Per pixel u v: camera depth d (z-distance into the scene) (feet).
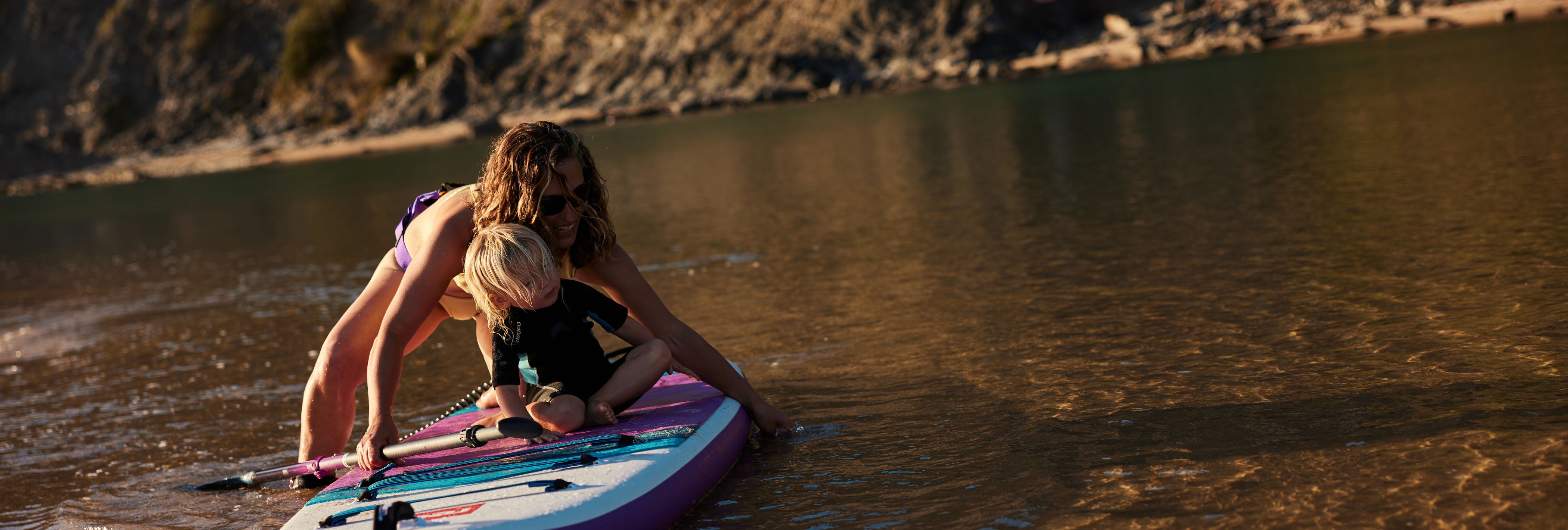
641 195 49.39
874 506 11.46
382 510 10.12
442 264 13.15
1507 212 22.09
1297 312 17.13
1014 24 132.46
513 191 12.87
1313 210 25.38
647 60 145.28
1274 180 30.60
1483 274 17.79
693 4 148.05
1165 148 42.22
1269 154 36.24
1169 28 121.80
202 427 17.81
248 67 181.88
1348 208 24.99
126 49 185.47
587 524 10.41
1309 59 83.10
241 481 13.98
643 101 140.05
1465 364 13.62
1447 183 26.27
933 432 13.57
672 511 11.43
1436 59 66.59
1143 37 120.67
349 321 14.15
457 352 20.99
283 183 94.17
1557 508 9.65
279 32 184.34
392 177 83.92
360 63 169.89
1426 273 18.37
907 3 136.77
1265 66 81.92
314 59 177.17
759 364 17.98
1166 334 16.83
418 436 13.73
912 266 24.72
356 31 179.11
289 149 153.28
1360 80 60.13
